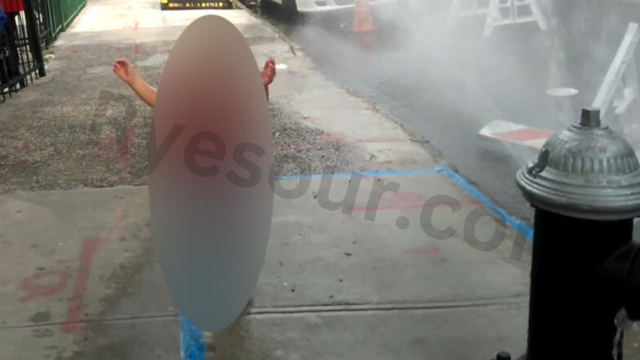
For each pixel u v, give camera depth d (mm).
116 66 3205
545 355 2289
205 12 16766
